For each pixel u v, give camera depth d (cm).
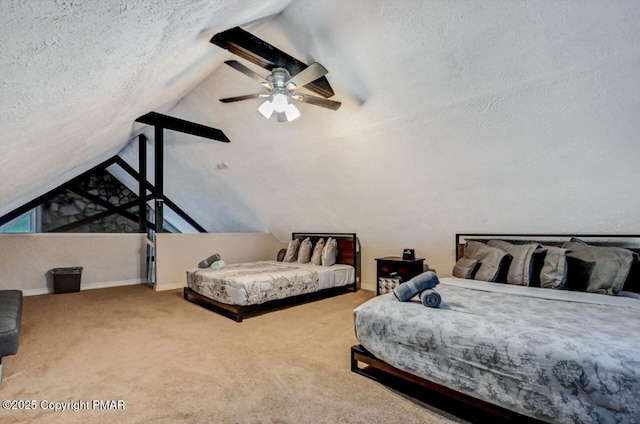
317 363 240
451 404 188
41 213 683
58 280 473
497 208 341
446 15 214
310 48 274
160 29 135
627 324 173
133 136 577
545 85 224
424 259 453
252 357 250
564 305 219
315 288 429
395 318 203
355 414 177
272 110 270
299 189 484
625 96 210
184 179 647
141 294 475
